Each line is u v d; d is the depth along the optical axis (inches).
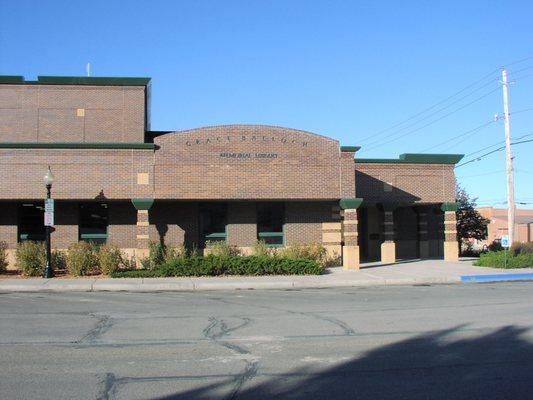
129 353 347.9
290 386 275.1
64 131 1067.9
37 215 969.5
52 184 884.6
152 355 342.0
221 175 928.3
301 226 1032.8
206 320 474.0
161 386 275.6
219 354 344.5
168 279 823.7
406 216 1309.1
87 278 829.8
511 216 1250.0
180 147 919.0
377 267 1031.6
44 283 759.1
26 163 884.0
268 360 328.8
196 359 331.6
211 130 930.7
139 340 387.9
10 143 881.5
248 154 938.7
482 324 444.5
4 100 1061.8
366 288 762.2
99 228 979.3
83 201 933.8
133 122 1083.3
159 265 905.5
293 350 354.9
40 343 378.0
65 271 900.0
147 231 906.1
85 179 894.4
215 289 758.5
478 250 2108.8
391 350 353.7
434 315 494.3
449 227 1186.0
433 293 682.8
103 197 896.3
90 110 1077.8
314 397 257.6
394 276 873.5
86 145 894.4
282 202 1029.8
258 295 674.2
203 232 1007.6
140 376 294.4
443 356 336.8
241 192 932.6
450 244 1183.6
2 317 491.2
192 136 924.6
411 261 1181.7
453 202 1190.9
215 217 1013.2
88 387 273.9
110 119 1080.2
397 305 566.6
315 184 957.2
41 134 1062.4
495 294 663.8
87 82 1079.0
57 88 1074.7
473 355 339.0
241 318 484.4
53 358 334.6
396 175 1168.2
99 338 394.9
